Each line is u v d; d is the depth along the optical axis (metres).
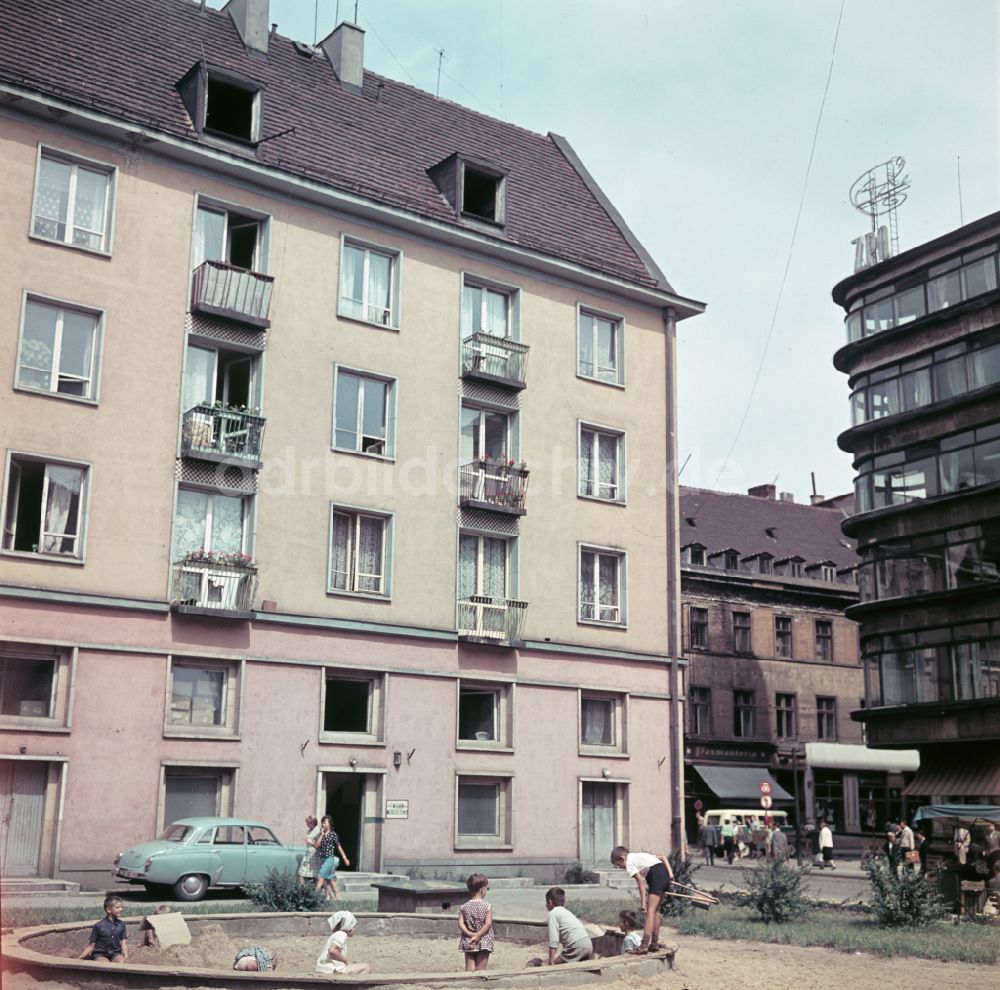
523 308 32.59
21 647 23.64
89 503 24.64
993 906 23.86
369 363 29.31
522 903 24.30
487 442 31.72
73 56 27.11
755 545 58.97
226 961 15.80
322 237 29.09
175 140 26.55
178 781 25.16
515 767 30.03
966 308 36.75
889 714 36.97
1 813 22.94
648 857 16.14
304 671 26.94
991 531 35.00
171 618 25.25
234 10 32.56
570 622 31.84
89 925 16.05
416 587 29.11
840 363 41.56
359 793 27.86
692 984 14.32
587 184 37.72
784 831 52.44
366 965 14.73
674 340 35.66
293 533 27.33
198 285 26.61
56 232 25.36
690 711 52.09
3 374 24.05
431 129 34.62
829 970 16.22
